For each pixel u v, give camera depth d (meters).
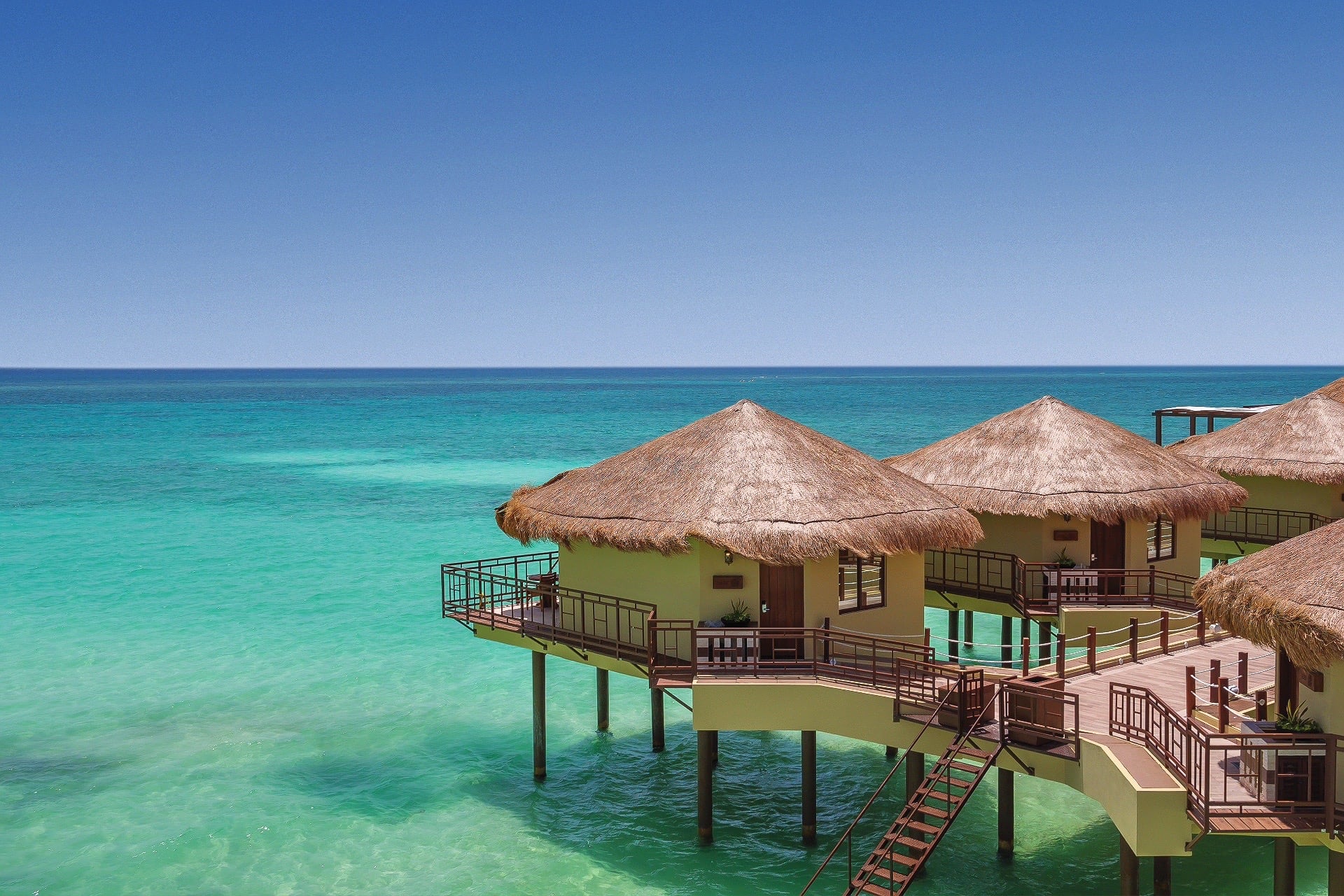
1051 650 34.94
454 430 134.50
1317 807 13.94
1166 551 30.12
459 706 30.08
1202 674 20.89
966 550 29.52
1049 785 23.89
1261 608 14.90
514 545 54.06
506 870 20.41
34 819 22.62
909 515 22.11
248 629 37.88
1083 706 18.80
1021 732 17.31
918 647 19.31
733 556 21.22
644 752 26.56
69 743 27.17
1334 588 14.28
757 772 25.16
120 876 20.20
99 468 88.69
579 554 23.73
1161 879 17.55
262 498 70.38
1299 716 15.06
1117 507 26.95
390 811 23.17
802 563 20.56
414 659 34.53
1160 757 15.41
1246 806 14.14
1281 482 35.44
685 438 23.58
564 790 24.31
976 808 22.77
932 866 20.12
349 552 52.09
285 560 49.94
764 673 20.38
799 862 20.56
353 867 20.64
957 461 30.16
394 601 42.09
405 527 59.12
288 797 23.91
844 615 22.11
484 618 24.75
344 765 25.81
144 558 50.22
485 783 24.70
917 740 18.19
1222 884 19.02
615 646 22.22
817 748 26.61
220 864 20.72
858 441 111.06
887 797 23.55
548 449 108.62
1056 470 28.06
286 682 32.12
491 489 75.81
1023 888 19.22
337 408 191.12
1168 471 28.73
